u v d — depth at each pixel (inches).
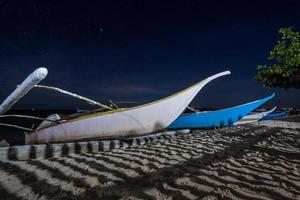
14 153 207.8
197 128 499.8
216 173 159.3
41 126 375.2
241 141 295.6
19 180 148.3
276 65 228.4
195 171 164.4
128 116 288.4
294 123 598.2
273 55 226.7
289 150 234.8
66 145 232.4
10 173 162.9
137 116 287.9
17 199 121.1
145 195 123.9
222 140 306.7
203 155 214.2
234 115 499.5
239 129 451.2
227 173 159.3
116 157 210.4
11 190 132.3
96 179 149.2
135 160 197.9
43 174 160.1
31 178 151.9
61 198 121.6
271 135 353.4
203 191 128.3
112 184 140.0
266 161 191.0
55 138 348.5
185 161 192.4
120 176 154.6
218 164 182.4
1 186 138.2
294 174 156.1
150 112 287.7
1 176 156.1
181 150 239.5
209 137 339.9
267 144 270.7
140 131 300.5
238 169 168.6
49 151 222.5
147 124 295.0
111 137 305.7
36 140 394.3
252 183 139.6
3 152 204.2
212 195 122.7
